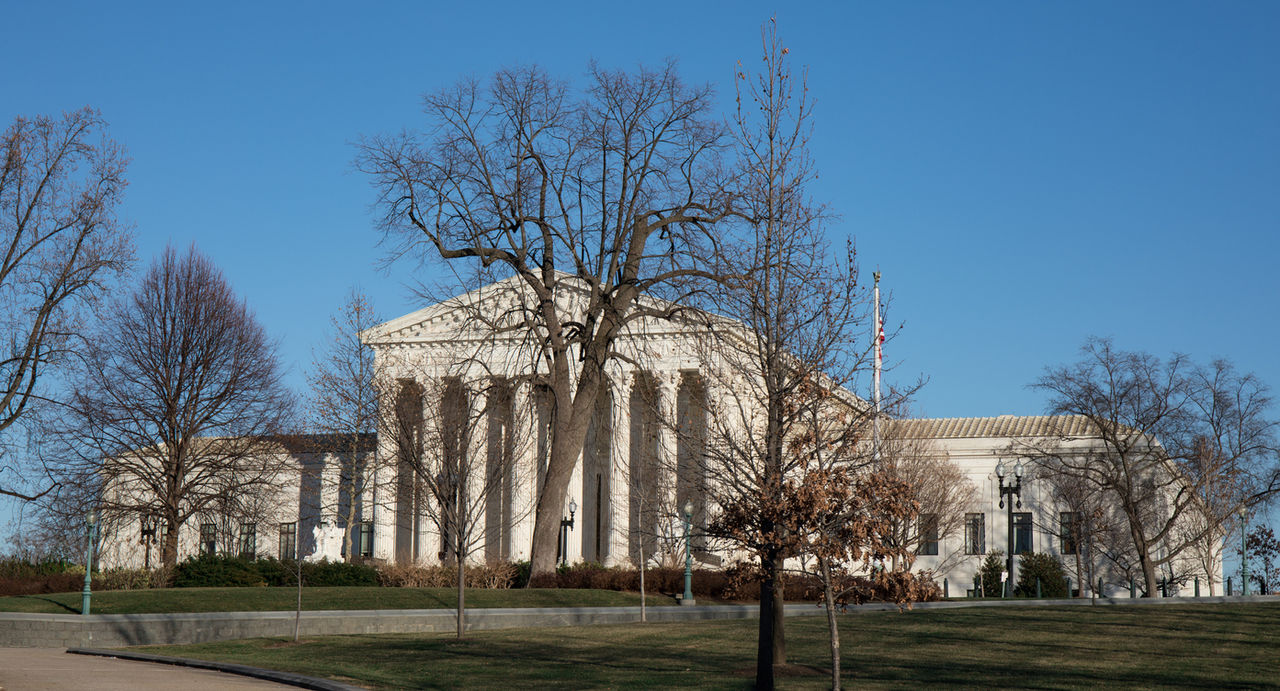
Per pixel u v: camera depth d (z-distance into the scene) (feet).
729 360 87.56
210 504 182.50
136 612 116.16
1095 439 216.74
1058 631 91.09
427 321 199.31
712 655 84.74
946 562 219.00
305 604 123.34
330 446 199.21
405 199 148.25
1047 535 218.38
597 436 200.54
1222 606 109.70
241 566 155.84
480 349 167.53
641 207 147.95
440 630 110.52
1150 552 212.23
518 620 115.44
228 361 181.16
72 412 169.48
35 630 99.60
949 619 102.78
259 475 185.68
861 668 75.31
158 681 69.05
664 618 121.49
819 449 65.21
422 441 151.84
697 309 126.21
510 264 153.07
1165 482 206.59
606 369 184.96
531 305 186.80
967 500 205.16
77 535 177.27
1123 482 202.69
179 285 177.88
